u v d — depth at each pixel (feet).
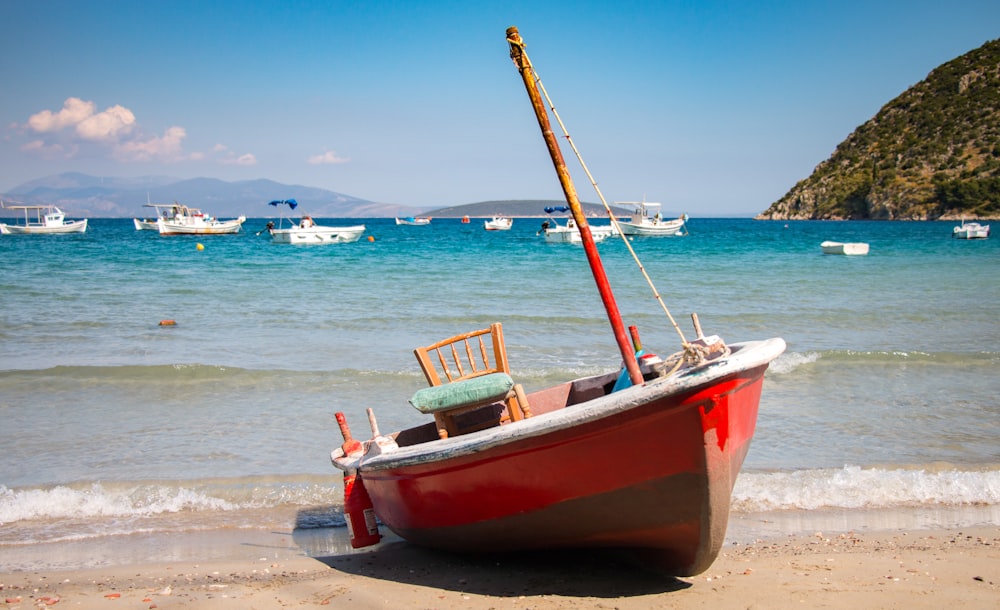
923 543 19.76
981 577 17.17
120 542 20.74
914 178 531.91
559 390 21.67
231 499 23.85
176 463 26.81
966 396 35.01
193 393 36.11
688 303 67.15
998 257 139.54
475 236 256.93
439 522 18.15
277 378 38.63
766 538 20.39
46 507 23.09
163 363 42.39
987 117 556.10
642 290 77.36
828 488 23.97
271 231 188.55
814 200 592.19
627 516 15.69
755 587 16.67
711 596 16.17
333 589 17.20
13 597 16.93
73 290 76.07
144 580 17.99
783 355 42.70
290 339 50.19
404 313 60.85
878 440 28.60
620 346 15.98
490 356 44.11
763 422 30.96
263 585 17.60
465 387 17.71
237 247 172.65
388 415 32.63
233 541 20.93
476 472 16.38
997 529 20.88
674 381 13.78
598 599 16.19
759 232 291.79
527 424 15.02
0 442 28.94
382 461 17.76
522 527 16.92
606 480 15.25
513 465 15.84
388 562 19.31
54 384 37.32
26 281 85.25
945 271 105.29
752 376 14.84
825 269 108.06
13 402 34.47
